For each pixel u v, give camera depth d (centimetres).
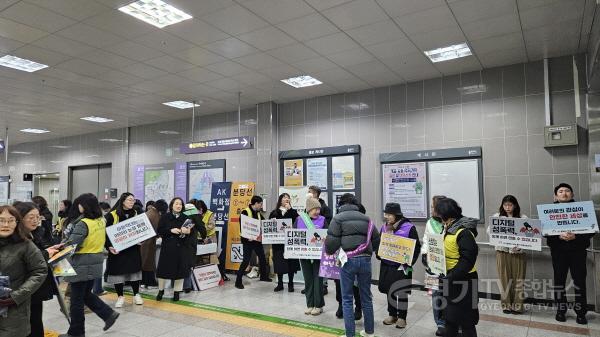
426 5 398
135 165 1016
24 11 400
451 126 615
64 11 402
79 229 389
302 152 749
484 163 585
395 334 404
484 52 528
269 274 698
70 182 1170
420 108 644
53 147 1206
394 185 653
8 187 1314
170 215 538
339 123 722
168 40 479
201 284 605
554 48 514
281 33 463
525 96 562
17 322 257
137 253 502
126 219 498
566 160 529
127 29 447
